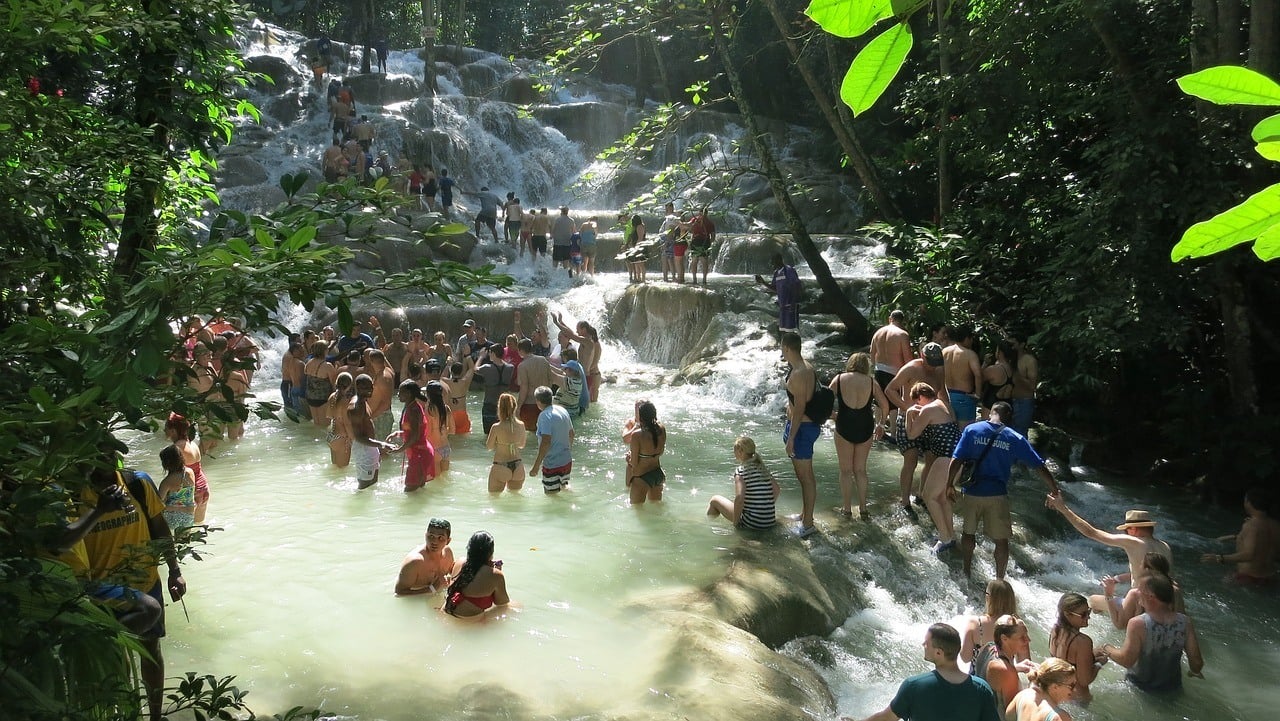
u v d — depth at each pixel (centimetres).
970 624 634
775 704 548
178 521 734
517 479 986
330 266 265
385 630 628
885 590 811
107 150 363
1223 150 1087
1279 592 877
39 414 234
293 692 539
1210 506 1153
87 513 308
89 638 241
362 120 2589
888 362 1145
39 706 220
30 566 229
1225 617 823
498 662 582
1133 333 1149
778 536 844
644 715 514
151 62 426
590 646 607
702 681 560
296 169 2545
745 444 871
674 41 3384
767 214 2666
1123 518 1090
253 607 665
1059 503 803
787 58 3228
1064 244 1262
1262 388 1218
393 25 4341
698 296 1870
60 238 333
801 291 1905
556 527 866
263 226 278
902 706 488
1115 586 781
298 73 3050
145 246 404
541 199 3016
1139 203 1135
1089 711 636
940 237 1529
